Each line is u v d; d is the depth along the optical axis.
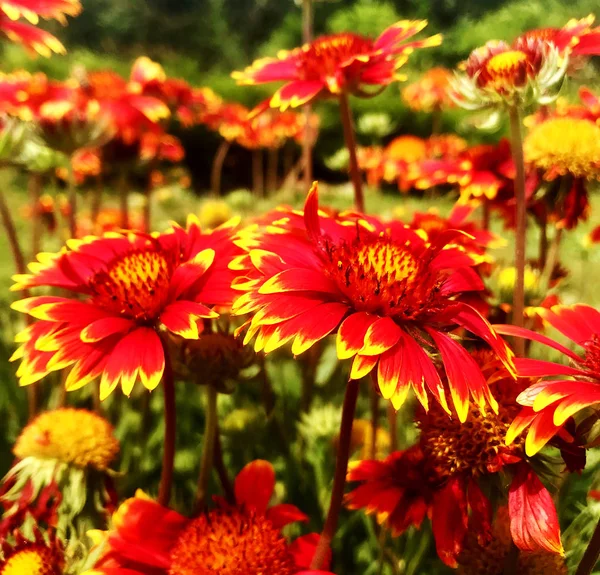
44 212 0.56
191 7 3.69
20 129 0.30
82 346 0.19
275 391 0.38
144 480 0.31
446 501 0.20
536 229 0.43
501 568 0.20
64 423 0.23
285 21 3.13
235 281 0.20
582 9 2.56
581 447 0.18
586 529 0.23
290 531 0.28
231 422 0.31
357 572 0.29
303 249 0.20
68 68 1.69
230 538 0.19
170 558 0.20
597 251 0.45
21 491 0.23
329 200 0.84
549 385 0.18
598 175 0.27
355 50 0.28
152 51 3.36
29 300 0.21
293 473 0.32
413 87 0.85
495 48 0.23
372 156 0.69
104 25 3.48
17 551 0.20
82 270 0.22
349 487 0.29
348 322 0.18
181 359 0.22
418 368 0.18
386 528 0.24
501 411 0.19
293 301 0.18
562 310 0.21
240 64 3.28
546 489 0.18
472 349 0.23
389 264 0.19
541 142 0.28
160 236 0.23
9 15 0.28
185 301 0.20
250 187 1.67
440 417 0.20
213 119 0.75
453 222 0.33
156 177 0.54
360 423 0.32
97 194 0.47
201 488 0.23
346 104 0.28
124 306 0.20
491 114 0.23
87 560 0.19
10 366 0.36
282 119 0.92
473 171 0.34
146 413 0.31
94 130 0.32
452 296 0.21
